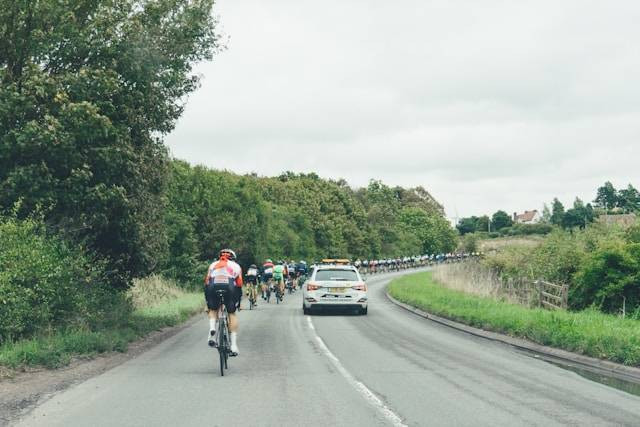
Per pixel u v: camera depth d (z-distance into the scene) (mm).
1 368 10445
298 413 7605
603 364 11367
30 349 11359
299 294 38000
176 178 37000
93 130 13844
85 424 7078
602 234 28250
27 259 12430
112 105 14633
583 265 24719
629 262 22016
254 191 45938
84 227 15125
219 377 10273
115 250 16875
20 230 12695
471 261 41906
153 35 15977
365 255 81688
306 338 16000
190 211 37250
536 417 7441
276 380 9961
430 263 89812
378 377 10227
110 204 14914
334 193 80062
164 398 8539
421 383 9672
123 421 7215
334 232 73375
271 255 50750
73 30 14672
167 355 13078
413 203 127000
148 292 24562
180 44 16500
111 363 11938
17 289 12219
